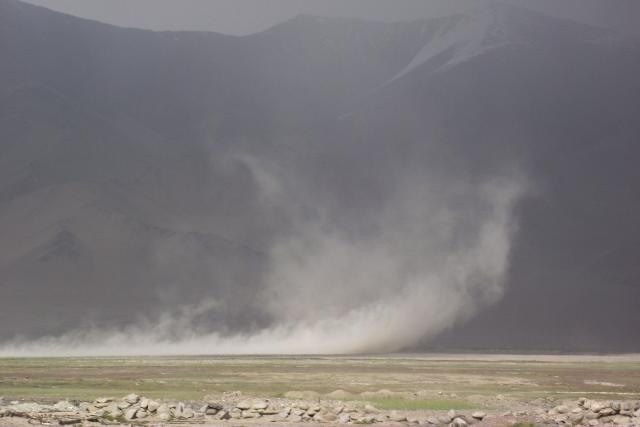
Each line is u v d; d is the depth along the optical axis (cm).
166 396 10075
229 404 8900
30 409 8125
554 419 8194
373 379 14188
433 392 11269
